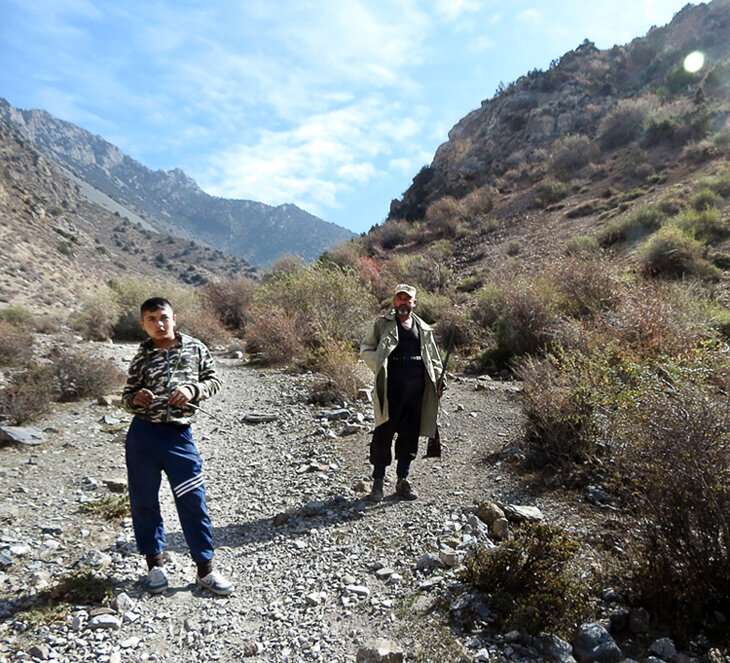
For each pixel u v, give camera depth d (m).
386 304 17.02
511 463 4.88
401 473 4.42
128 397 3.10
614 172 30.80
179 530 4.01
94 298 16.81
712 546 2.70
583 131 41.72
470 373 9.76
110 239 165.12
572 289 10.75
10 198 76.56
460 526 3.77
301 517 4.21
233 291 20.53
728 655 2.31
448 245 28.69
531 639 2.49
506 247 24.48
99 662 2.44
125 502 4.34
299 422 7.06
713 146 25.84
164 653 2.54
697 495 2.74
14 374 8.63
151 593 3.05
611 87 47.22
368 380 8.63
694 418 2.85
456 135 58.00
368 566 3.33
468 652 2.43
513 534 3.45
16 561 3.39
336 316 12.49
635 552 2.94
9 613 2.81
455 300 16.58
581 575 2.96
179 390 3.05
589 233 21.55
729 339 7.59
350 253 27.09
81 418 7.12
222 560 3.53
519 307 9.66
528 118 47.56
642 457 3.10
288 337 11.89
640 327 6.95
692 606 2.61
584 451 4.49
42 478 4.97
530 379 5.53
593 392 4.61
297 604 2.95
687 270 12.95
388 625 2.69
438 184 46.94
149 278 18.42
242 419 7.37
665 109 35.84
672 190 22.00
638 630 2.54
